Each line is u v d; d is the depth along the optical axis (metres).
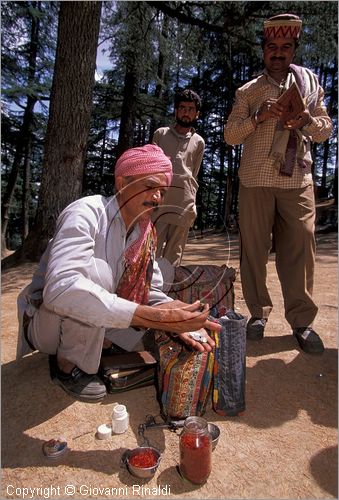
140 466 1.50
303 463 1.59
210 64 14.14
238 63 14.42
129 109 11.98
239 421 1.85
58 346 2.04
